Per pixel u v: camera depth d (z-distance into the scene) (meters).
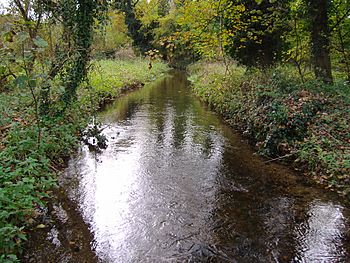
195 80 20.67
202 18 11.49
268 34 11.43
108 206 5.04
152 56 10.80
